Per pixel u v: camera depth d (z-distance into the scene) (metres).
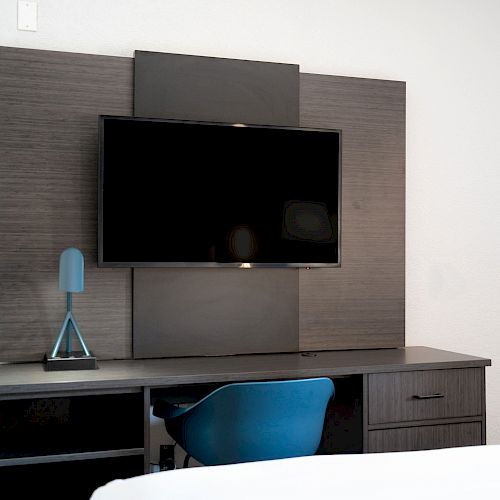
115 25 2.94
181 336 2.97
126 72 2.92
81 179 2.86
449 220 3.43
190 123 2.88
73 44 2.89
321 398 2.36
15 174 2.79
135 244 2.82
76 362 2.60
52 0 2.86
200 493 1.51
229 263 2.94
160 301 2.94
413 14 3.38
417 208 3.37
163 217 2.86
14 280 2.79
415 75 3.38
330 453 2.88
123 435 2.61
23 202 2.79
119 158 2.80
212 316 3.01
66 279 2.67
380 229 3.25
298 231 3.03
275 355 3.02
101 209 2.78
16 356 2.79
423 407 2.76
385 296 3.26
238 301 3.04
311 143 3.04
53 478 2.78
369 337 3.23
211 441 2.35
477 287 3.47
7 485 2.77
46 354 2.81
